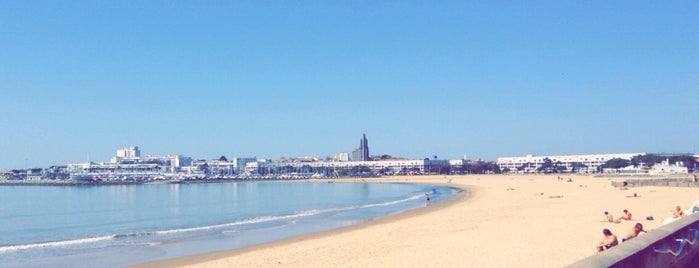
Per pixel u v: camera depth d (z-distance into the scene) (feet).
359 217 164.55
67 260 89.40
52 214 234.17
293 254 81.97
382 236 99.14
